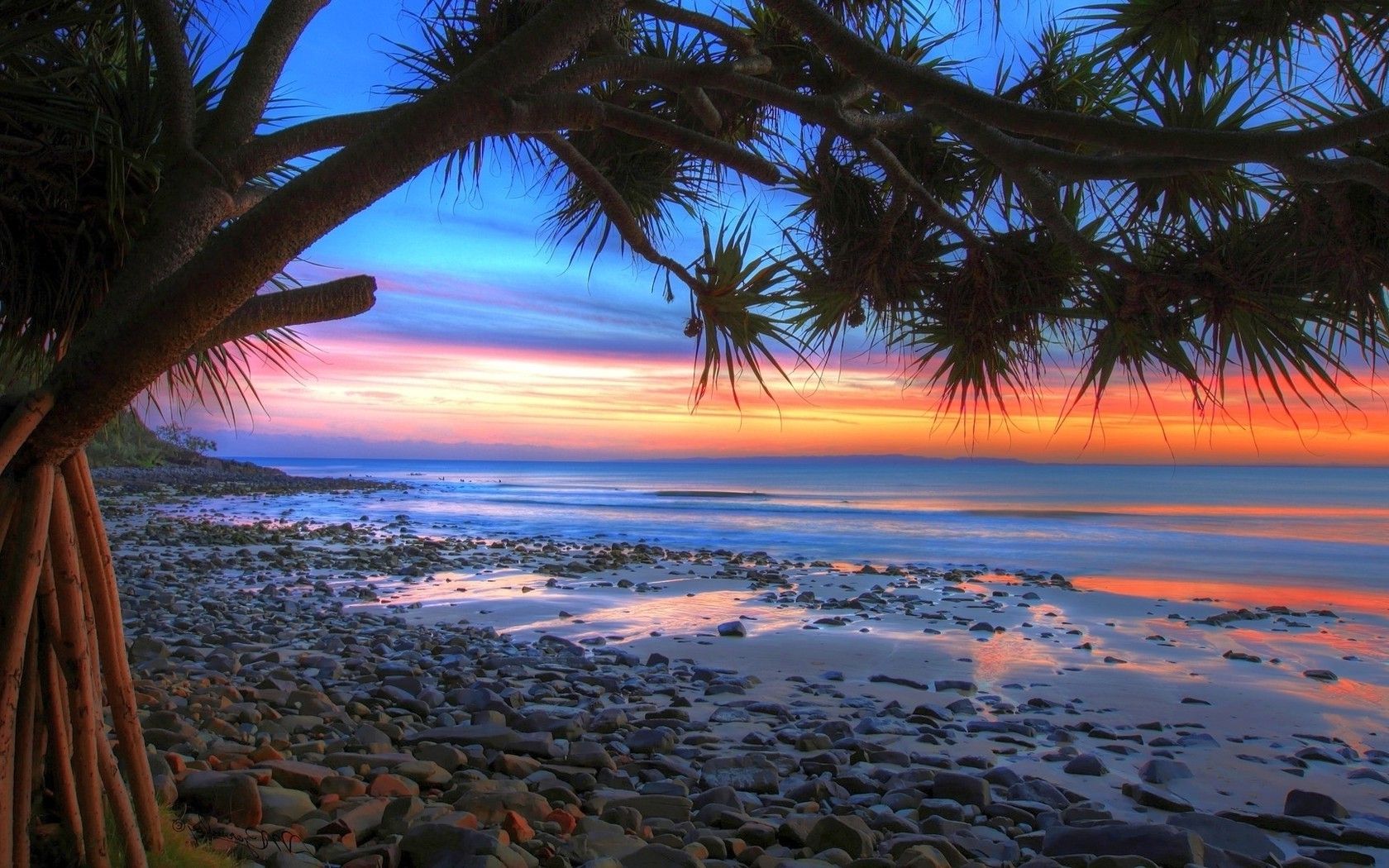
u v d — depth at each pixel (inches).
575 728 182.2
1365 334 94.5
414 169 64.7
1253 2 100.0
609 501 1433.3
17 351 99.6
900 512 1152.8
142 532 657.0
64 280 90.9
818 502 1416.1
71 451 67.2
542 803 127.5
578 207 160.6
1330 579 527.5
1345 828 148.1
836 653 297.9
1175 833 128.6
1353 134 78.5
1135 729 212.8
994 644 316.5
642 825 130.5
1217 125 106.1
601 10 67.2
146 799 78.6
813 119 108.0
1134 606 410.3
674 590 448.1
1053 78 132.5
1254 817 152.9
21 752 67.7
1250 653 307.4
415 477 3422.7
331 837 106.7
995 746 195.3
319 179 60.2
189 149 78.4
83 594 71.1
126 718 76.9
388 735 167.9
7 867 63.3
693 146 102.7
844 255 133.2
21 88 78.7
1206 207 106.0
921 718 216.1
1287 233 98.3
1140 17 111.0
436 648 282.8
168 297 60.5
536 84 77.7
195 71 108.4
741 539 793.6
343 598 409.7
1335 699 243.8
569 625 348.8
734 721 208.5
